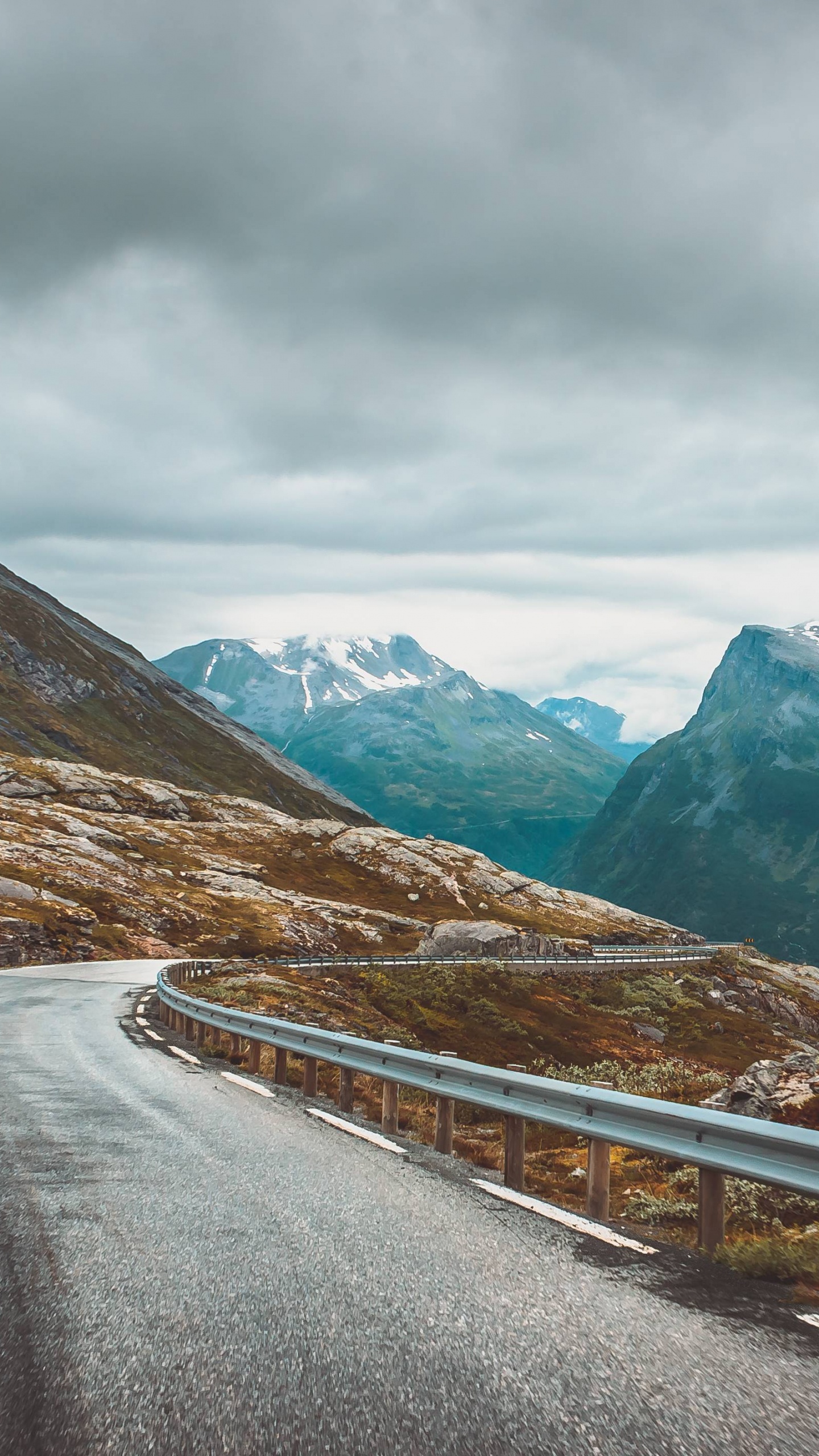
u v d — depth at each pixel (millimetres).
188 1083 14352
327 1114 12016
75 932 71250
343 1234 6699
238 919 94938
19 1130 10023
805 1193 5875
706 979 103188
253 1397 4180
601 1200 7840
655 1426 3994
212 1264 5945
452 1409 4109
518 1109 8688
